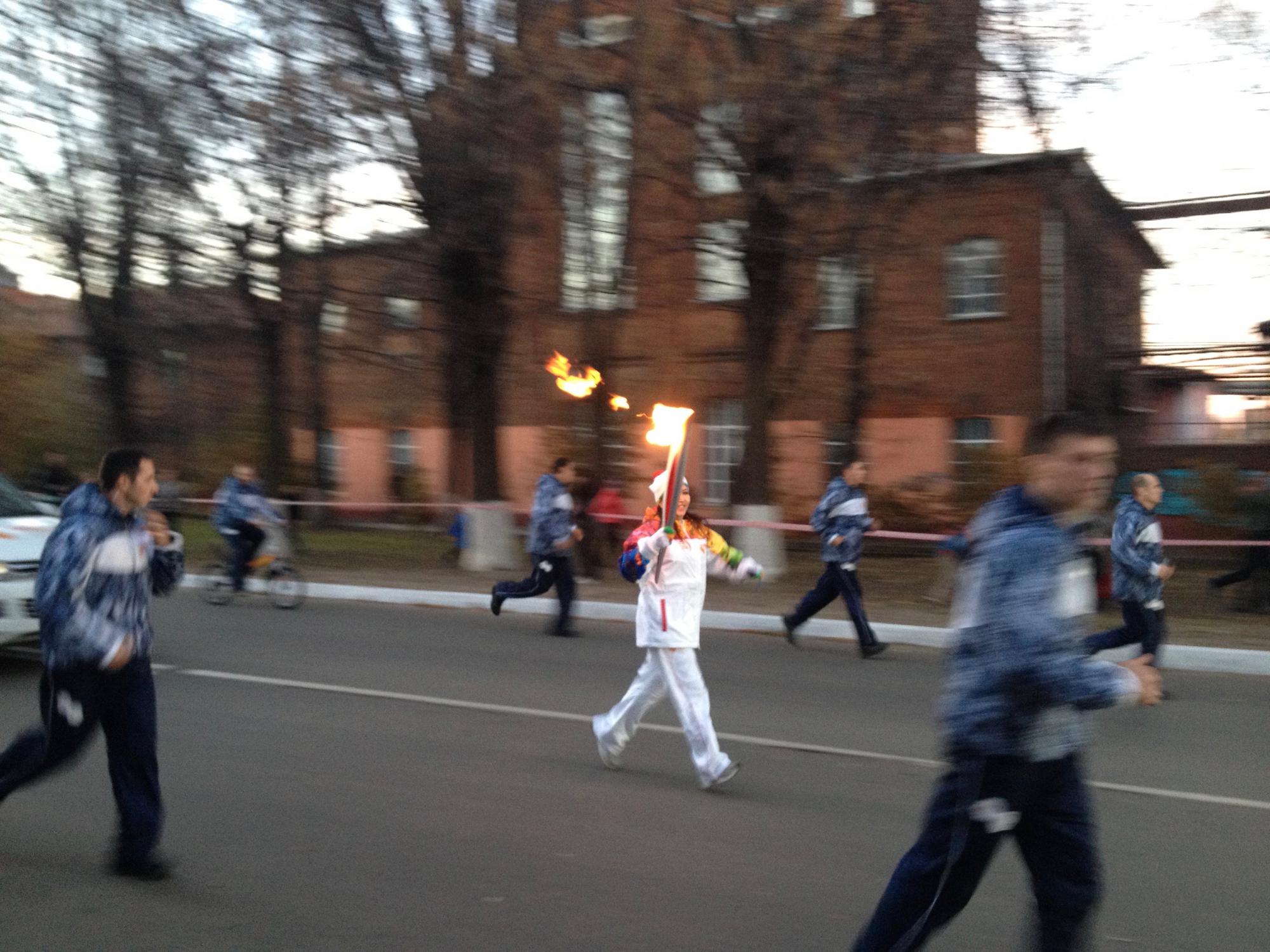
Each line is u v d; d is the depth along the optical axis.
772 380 17.06
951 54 14.53
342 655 10.80
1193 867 5.25
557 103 15.01
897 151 14.80
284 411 22.39
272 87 15.46
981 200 17.45
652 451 21.05
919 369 21.23
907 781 6.62
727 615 12.72
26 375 28.39
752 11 14.37
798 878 5.07
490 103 15.12
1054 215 18.88
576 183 15.88
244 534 14.27
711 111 14.69
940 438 22.22
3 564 9.48
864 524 10.98
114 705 4.94
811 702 8.83
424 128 15.61
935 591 14.35
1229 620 12.98
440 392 20.77
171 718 8.14
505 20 15.05
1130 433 20.47
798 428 22.58
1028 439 3.41
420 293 17.56
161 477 18.83
